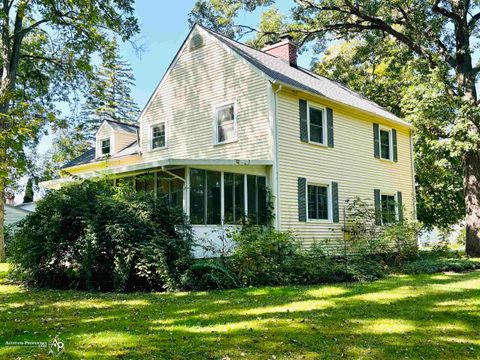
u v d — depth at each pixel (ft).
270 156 45.03
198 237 37.58
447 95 55.11
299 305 23.90
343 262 40.16
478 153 59.16
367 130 59.11
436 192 79.30
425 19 61.67
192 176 38.68
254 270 34.01
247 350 15.43
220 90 50.88
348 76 84.48
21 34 54.54
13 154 29.07
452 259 50.96
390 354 15.14
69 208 34.68
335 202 51.72
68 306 24.90
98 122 126.93
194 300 26.40
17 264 35.99
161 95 58.29
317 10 68.74
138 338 16.90
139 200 35.14
